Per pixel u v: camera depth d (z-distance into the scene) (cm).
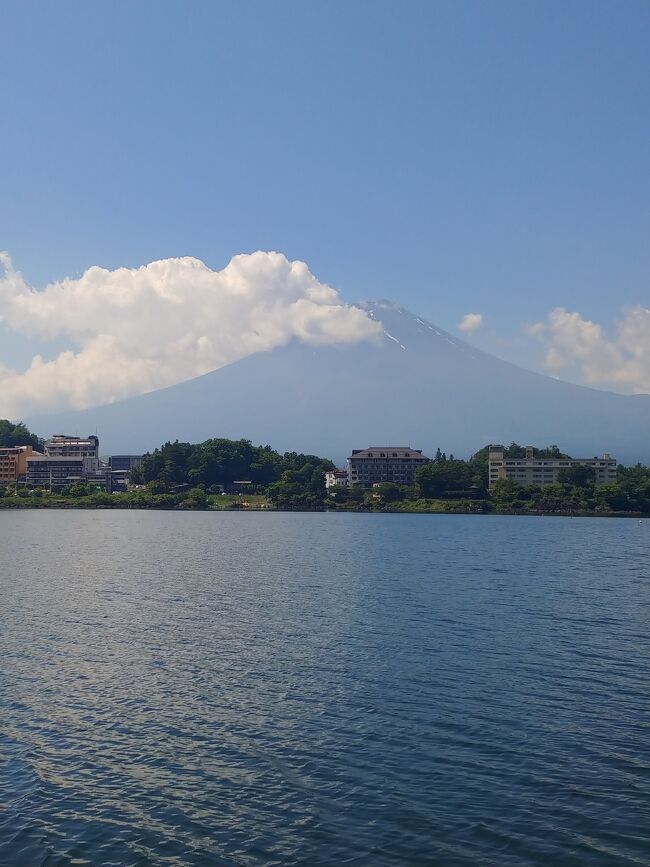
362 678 5728
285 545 18075
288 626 7688
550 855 3297
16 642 6900
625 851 3322
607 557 15338
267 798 3788
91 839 3419
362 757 4247
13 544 18188
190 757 4256
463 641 6975
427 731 4612
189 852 3325
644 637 7156
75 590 10275
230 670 5950
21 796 3797
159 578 11669
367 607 8894
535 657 6362
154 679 5697
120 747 4394
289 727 4694
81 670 5934
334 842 3400
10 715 4888
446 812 3644
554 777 3994
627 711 4962
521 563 14125
